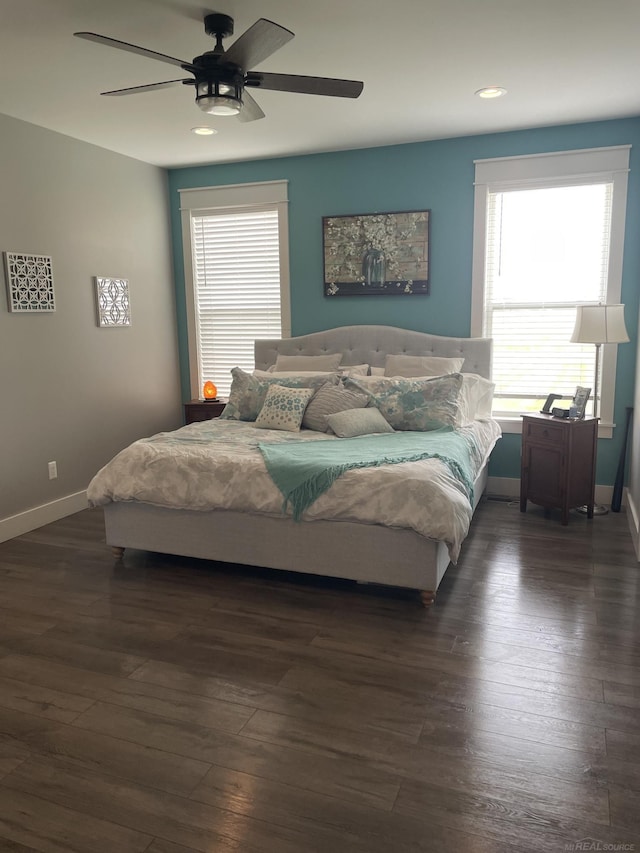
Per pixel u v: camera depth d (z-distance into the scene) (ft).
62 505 14.62
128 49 7.71
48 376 14.12
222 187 17.29
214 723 7.08
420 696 7.50
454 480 10.09
